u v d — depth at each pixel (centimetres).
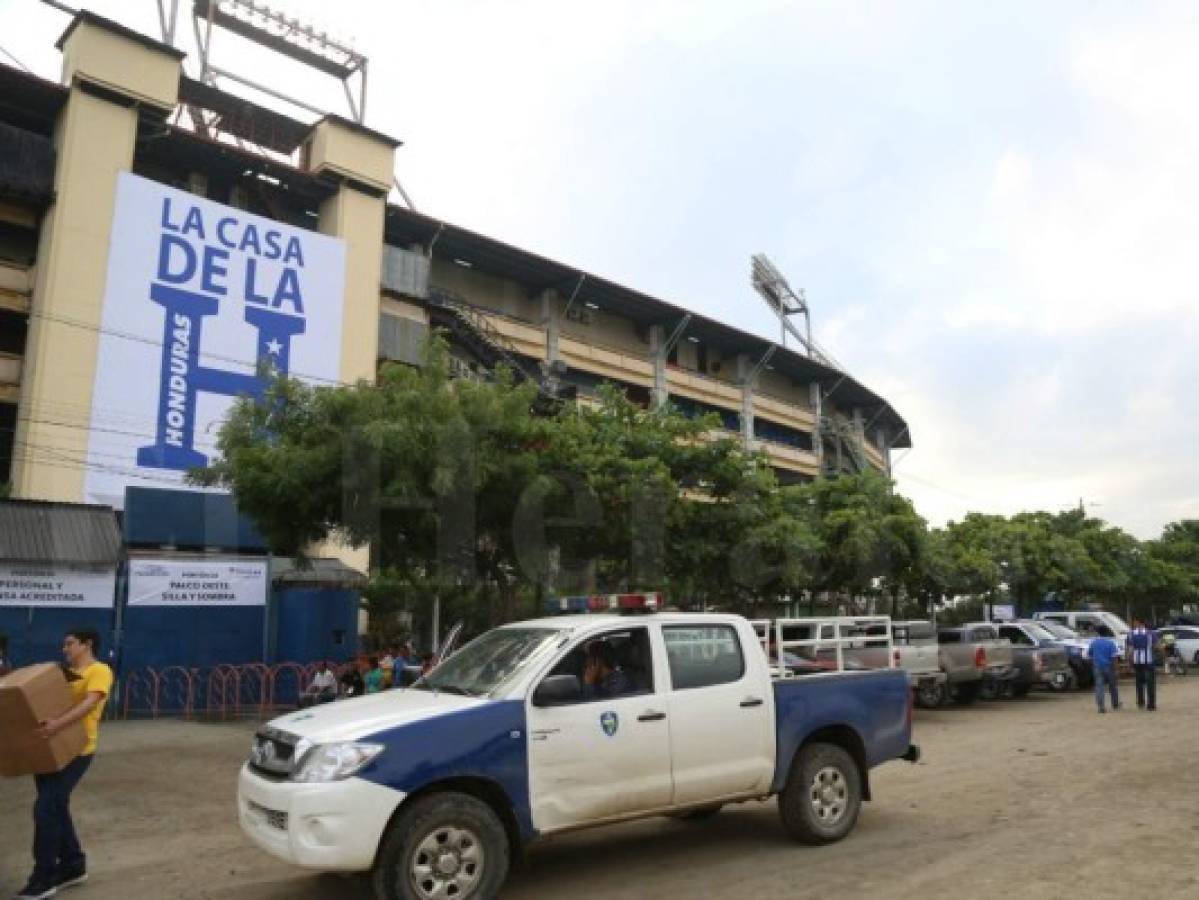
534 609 1766
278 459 1263
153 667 1973
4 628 1827
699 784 667
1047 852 701
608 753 626
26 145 2628
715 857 700
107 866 712
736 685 701
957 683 1970
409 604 2470
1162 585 4019
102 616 1930
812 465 5231
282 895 630
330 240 3086
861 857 694
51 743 608
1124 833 761
